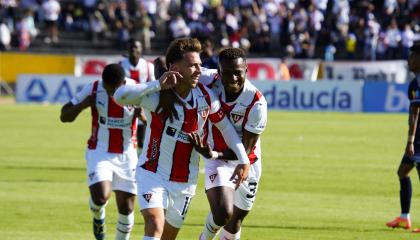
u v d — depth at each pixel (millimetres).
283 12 139000
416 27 136750
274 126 86750
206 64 53969
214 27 138625
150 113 24969
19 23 138125
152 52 134625
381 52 135125
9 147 67438
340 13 140250
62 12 145750
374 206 43250
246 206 29688
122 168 32031
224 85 27469
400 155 64500
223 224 27500
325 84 106875
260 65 120062
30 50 134250
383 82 105812
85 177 52062
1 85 124625
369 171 55625
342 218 39969
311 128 85062
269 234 36125
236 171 25641
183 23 138125
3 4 142250
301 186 49312
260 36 137500
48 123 88000
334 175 53688
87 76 113625
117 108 31859
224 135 25641
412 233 36688
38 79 114562
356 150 67375
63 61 123375
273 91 108000
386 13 141625
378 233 36594
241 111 28047
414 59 35125
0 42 134250
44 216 39688
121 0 147500
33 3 147625
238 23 141500
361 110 106188
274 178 52188
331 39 137000
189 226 37719
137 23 137250
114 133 32031
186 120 24766
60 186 48469
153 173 25000
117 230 31984
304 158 62062
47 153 63938
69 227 37281
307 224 38438
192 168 25359
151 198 24625
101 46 140500
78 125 86875
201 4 144125
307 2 142375
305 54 134875
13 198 44375
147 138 25312
